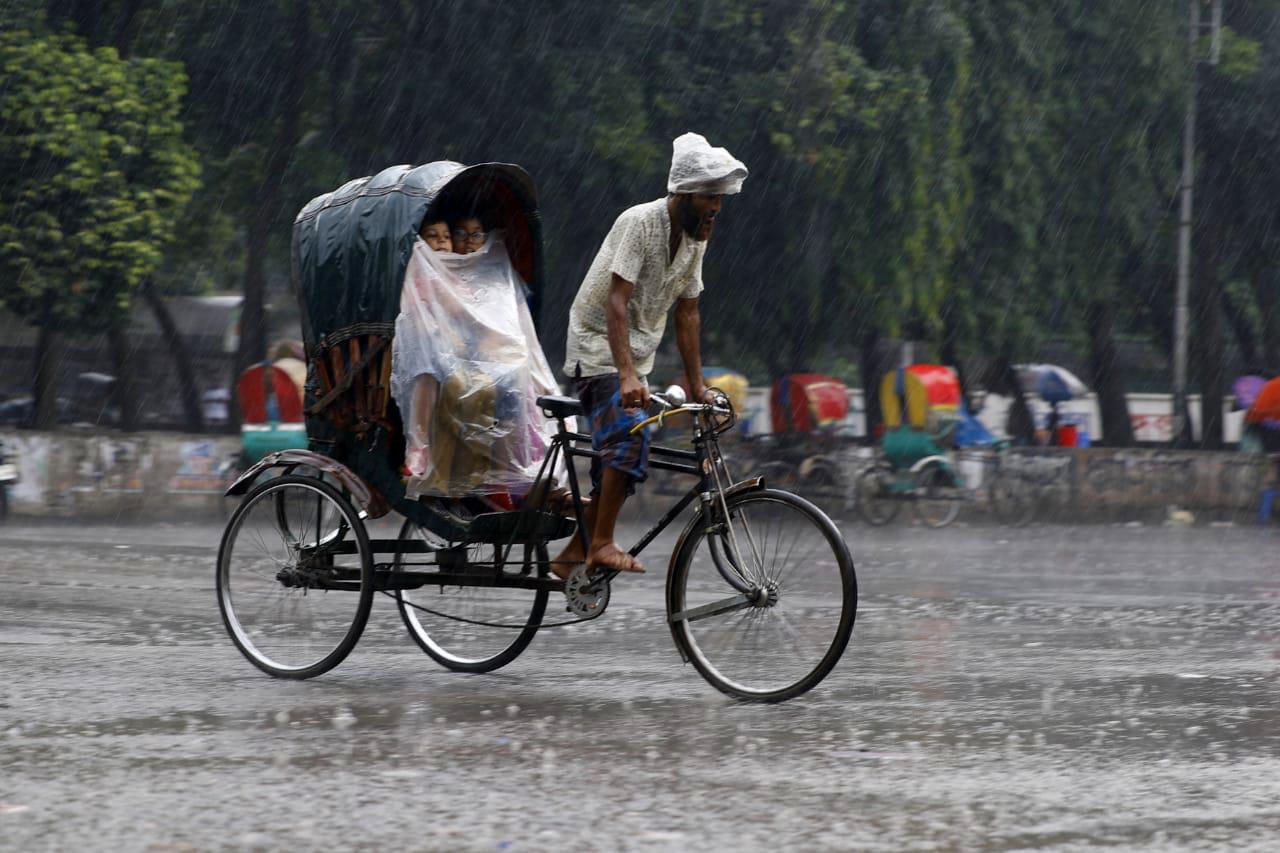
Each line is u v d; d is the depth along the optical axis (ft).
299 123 282.56
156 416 405.39
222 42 275.39
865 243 282.77
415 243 73.67
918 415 246.06
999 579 133.90
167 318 323.16
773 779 51.16
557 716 62.54
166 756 54.19
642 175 269.85
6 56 239.71
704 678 68.18
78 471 240.94
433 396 72.59
